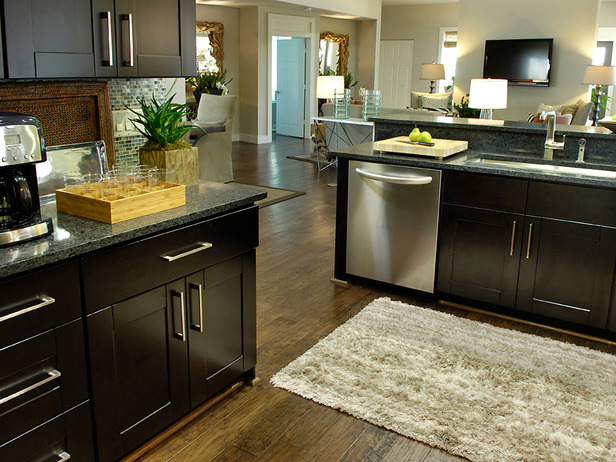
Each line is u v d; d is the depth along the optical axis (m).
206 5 9.27
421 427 2.09
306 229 4.66
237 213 2.11
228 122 6.30
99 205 1.78
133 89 2.49
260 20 9.56
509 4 8.94
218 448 2.00
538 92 9.07
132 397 1.84
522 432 2.06
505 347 2.71
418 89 12.70
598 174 3.02
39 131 1.58
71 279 1.58
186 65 2.25
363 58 11.92
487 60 9.20
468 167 2.97
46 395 1.58
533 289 2.97
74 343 1.62
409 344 2.70
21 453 1.55
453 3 11.87
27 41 1.72
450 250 3.15
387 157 3.20
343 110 6.93
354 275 3.51
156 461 1.92
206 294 2.05
